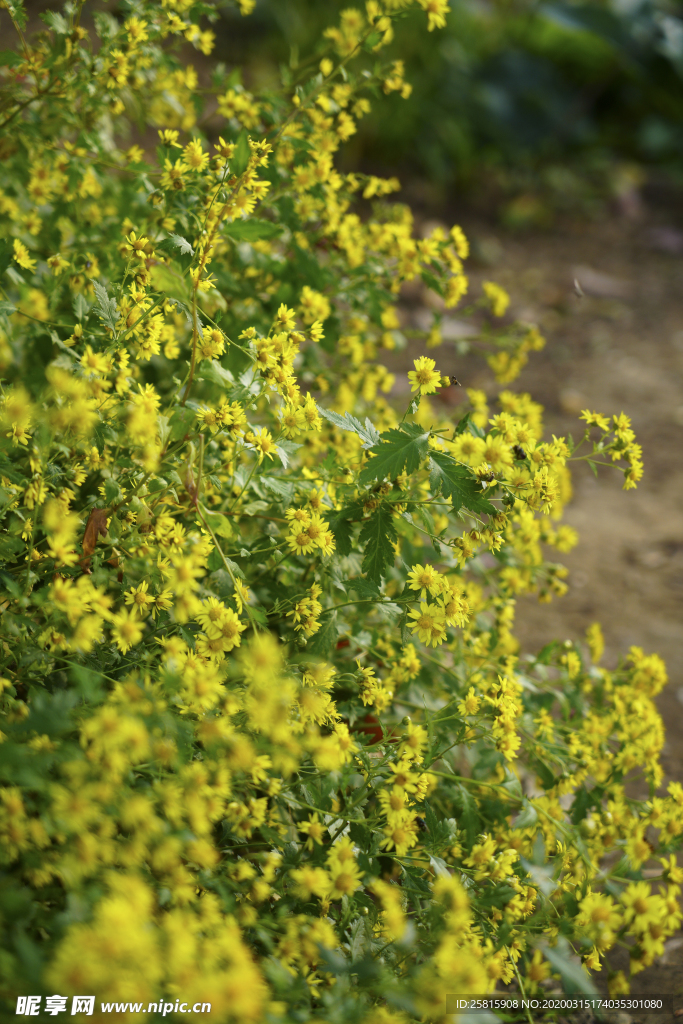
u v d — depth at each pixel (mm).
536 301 3748
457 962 1622
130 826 1624
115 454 1760
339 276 1953
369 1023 1616
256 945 1686
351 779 1758
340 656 1835
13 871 1626
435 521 1859
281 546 1767
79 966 1555
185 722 1645
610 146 5207
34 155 1896
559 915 1728
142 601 1707
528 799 1774
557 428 2857
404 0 1878
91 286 1844
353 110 1927
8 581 1659
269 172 1880
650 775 1816
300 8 4391
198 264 1760
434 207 4406
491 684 1777
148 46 1875
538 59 5121
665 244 4320
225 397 1736
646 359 3312
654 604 2174
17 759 1597
